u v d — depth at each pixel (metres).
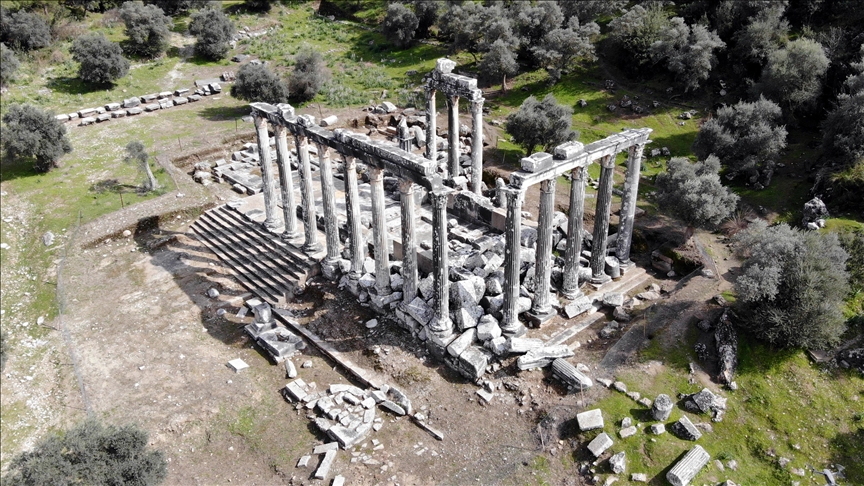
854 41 57.09
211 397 34.59
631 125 60.38
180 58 84.06
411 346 37.00
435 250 33.81
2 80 73.12
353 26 93.38
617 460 28.56
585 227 47.22
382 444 31.36
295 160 60.09
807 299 32.50
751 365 33.00
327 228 41.41
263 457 31.12
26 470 26.97
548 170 32.50
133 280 45.12
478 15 72.19
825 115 54.38
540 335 36.06
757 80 61.09
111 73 74.69
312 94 71.94
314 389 34.81
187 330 39.91
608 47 69.88
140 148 54.41
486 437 31.31
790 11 64.31
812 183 47.62
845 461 28.92
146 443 29.81
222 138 64.50
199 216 52.75
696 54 59.97
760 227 38.12
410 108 68.94
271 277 43.12
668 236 45.09
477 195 46.41
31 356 38.97
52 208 53.31
